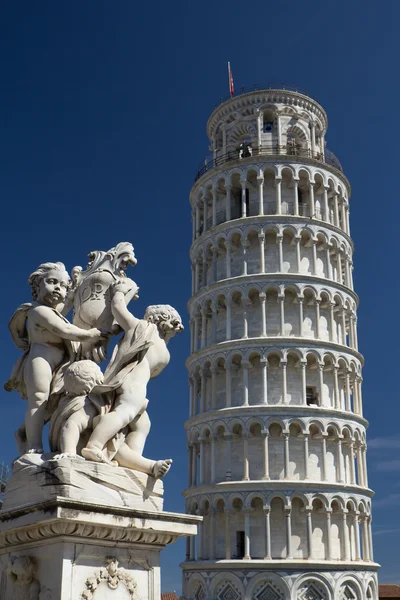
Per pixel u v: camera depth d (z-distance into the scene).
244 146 70.69
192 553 58.62
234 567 54.62
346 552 56.81
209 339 65.25
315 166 67.38
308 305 63.56
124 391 5.87
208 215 69.81
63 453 5.43
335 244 66.38
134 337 6.19
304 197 68.06
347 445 60.72
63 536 5.09
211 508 57.50
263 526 56.28
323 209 67.56
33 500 5.35
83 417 5.65
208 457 60.72
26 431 5.89
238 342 61.00
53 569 5.11
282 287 62.41
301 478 57.84
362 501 59.56
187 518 5.75
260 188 66.19
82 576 5.14
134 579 5.46
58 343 6.19
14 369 6.27
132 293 6.60
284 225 64.56
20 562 5.24
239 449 59.03
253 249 65.00
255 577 53.94
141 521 5.46
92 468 5.39
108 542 5.34
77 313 6.54
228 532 56.19
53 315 6.06
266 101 70.31
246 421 58.62
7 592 5.41
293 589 53.53
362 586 56.59
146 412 6.14
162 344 6.37
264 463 57.50
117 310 6.31
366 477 62.00
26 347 6.33
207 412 60.47
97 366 5.84
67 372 5.77
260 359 60.47
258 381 60.91
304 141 70.56
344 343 64.56
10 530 5.35
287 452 57.47
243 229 64.75
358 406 63.16
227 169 67.62
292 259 64.88
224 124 71.62
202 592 56.03
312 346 61.00
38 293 6.29
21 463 5.59
